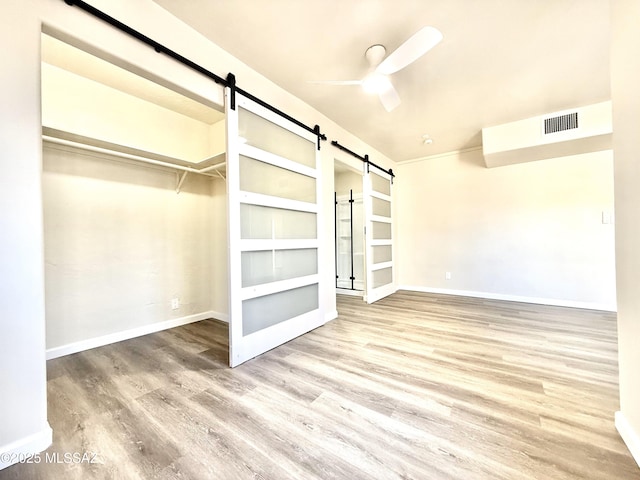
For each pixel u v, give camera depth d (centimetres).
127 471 113
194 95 191
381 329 291
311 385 180
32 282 122
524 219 404
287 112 268
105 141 227
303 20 181
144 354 234
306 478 109
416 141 410
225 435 133
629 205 120
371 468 114
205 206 349
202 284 346
